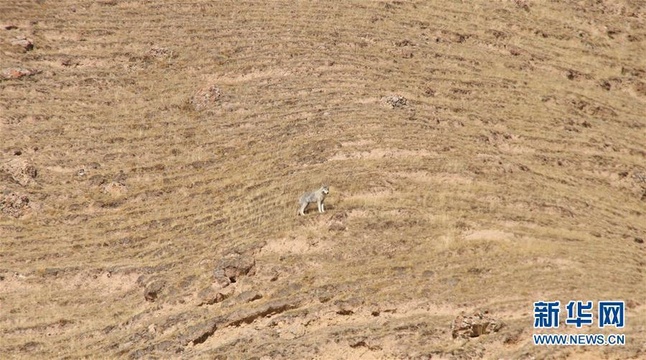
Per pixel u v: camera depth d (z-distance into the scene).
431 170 48.66
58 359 39.97
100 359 39.47
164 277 43.38
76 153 54.19
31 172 52.34
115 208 50.19
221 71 60.25
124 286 44.16
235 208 47.97
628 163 53.72
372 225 43.88
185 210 49.03
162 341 39.28
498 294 38.22
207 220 47.59
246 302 40.62
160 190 50.97
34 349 40.88
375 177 48.16
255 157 52.22
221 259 42.78
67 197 51.16
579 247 42.06
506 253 41.38
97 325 42.00
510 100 58.75
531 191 47.91
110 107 58.06
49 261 46.44
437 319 37.22
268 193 48.34
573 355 34.31
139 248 46.69
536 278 39.19
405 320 37.47
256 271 42.03
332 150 50.97
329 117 54.34
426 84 59.00
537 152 53.69
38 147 54.47
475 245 42.06
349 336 36.75
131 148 54.59
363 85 57.94
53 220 49.56
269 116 55.59
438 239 42.69
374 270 40.94
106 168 53.12
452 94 58.38
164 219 48.44
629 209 49.00
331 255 42.47
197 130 55.47
